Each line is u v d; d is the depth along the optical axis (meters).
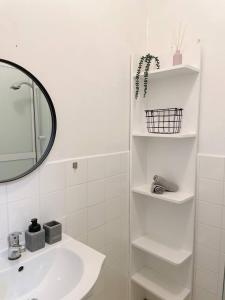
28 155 1.17
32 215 1.20
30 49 1.13
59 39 1.24
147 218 1.86
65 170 1.33
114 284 1.71
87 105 1.41
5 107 1.08
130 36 1.63
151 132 1.72
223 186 1.46
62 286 1.04
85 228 1.47
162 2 1.64
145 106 1.76
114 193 1.63
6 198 1.10
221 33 1.40
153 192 1.61
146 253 1.90
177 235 1.68
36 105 1.18
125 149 1.69
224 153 1.44
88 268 0.99
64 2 1.25
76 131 1.37
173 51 1.60
